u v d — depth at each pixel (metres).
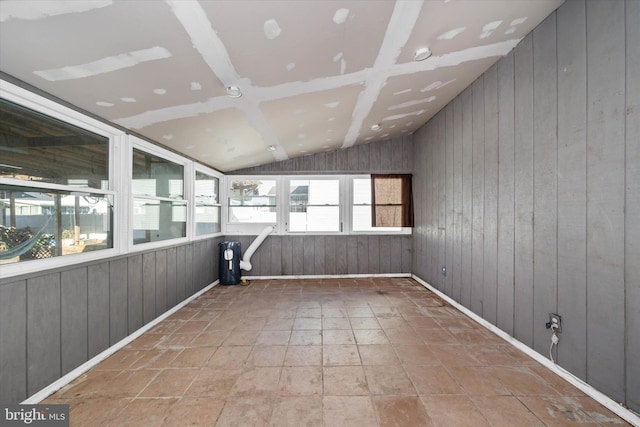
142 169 2.73
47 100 1.72
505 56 2.37
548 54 1.93
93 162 2.16
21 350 1.55
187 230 3.54
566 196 1.82
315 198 4.88
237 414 1.54
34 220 1.70
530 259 2.14
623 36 1.46
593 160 1.63
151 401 1.65
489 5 1.66
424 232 4.28
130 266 2.41
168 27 1.33
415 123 4.11
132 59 1.52
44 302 1.68
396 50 1.95
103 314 2.12
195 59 1.62
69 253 1.93
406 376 1.89
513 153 2.31
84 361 1.95
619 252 1.50
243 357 2.14
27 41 1.27
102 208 2.22
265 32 1.49
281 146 3.82
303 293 3.87
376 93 2.65
